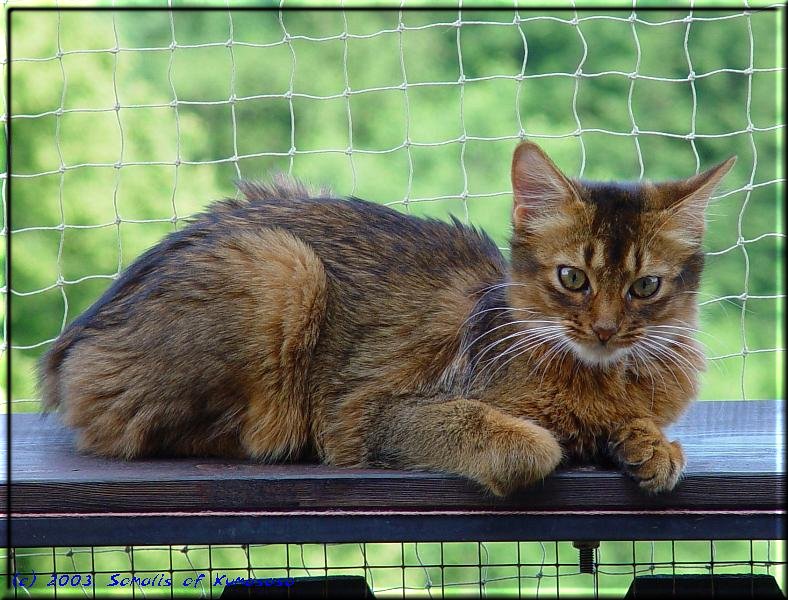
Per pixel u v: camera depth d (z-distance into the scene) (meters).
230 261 3.75
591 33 8.88
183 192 7.45
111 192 7.09
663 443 3.40
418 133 8.81
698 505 3.38
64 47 6.91
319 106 9.30
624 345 3.51
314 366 3.80
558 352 3.58
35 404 5.09
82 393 3.84
